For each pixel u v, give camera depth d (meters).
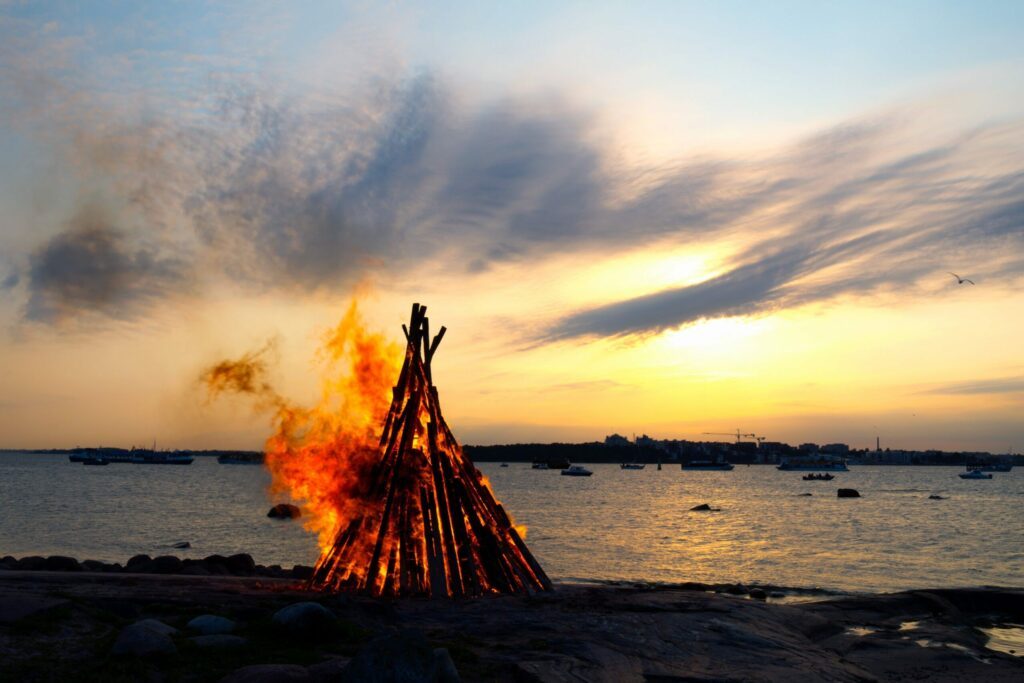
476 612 14.87
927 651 14.45
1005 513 68.94
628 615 14.93
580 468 190.88
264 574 22.81
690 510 70.12
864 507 77.81
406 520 17.50
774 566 32.81
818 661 12.93
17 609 10.52
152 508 62.09
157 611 12.10
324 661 9.69
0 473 145.88
